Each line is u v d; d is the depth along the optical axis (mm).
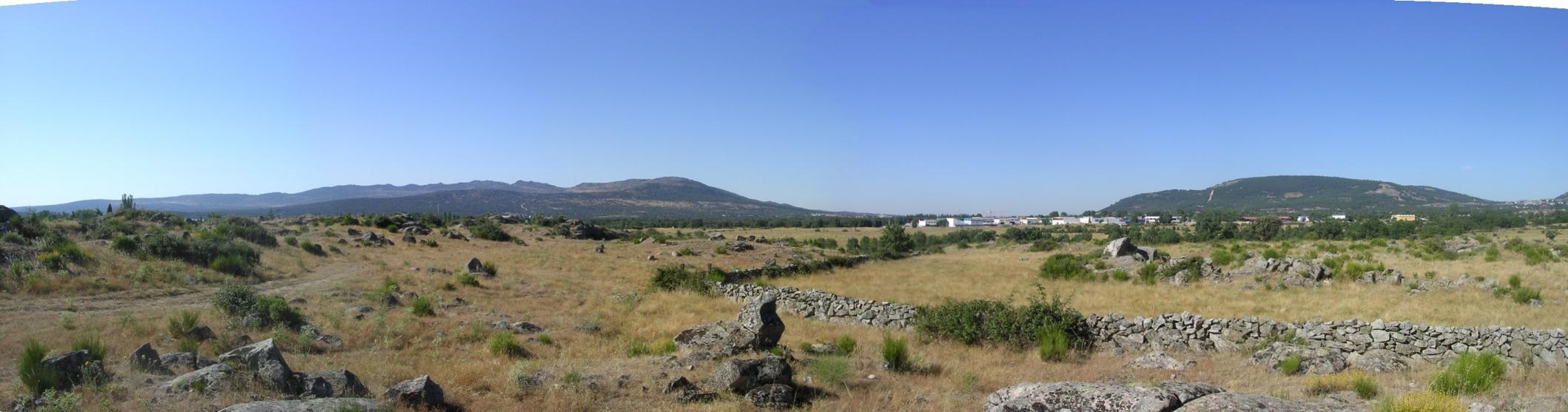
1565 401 8195
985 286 34469
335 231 51500
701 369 12828
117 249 25734
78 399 8805
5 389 9688
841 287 34781
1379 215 135000
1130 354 16609
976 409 10625
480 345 16406
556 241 63188
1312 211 187250
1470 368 10266
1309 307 22953
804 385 11820
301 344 14734
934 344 17922
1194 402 6938
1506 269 29109
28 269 20734
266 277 27141
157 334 14852
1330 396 10109
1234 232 70062
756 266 46750
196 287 22953
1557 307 20797
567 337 17953
